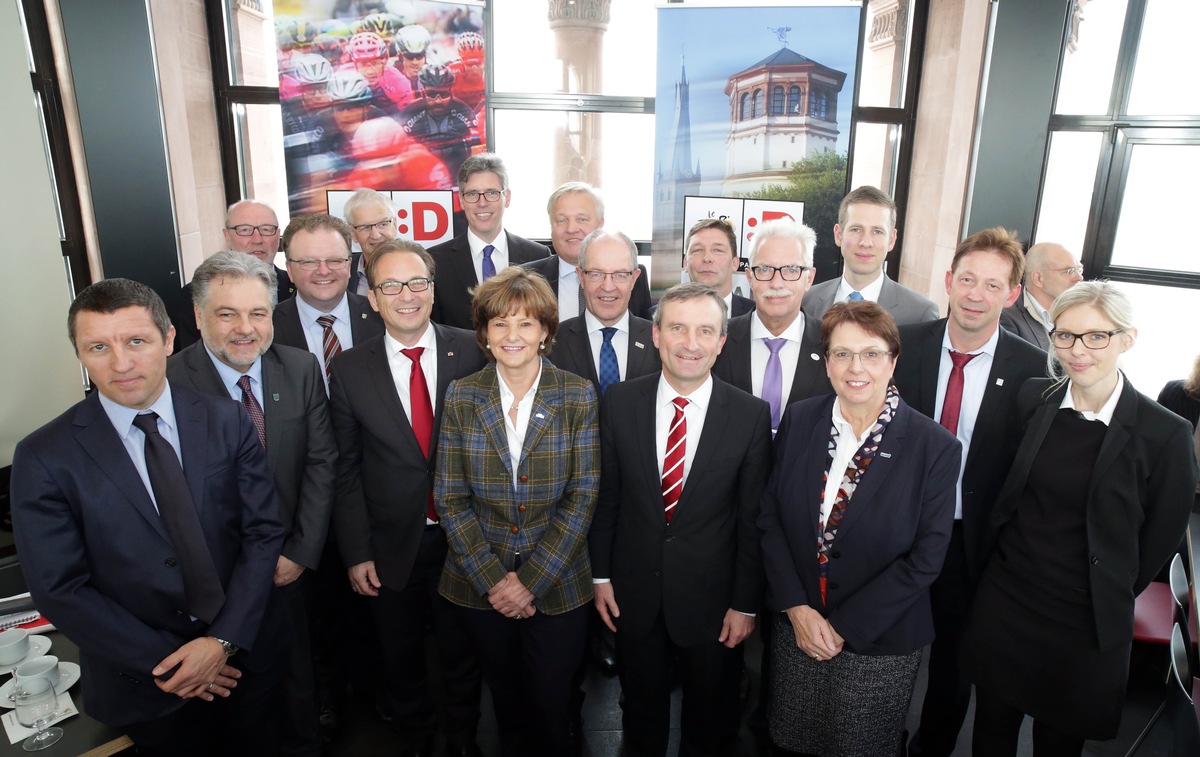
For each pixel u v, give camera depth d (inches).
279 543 76.2
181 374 81.9
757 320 101.1
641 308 124.0
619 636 86.7
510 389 82.4
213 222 174.9
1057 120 162.4
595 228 122.6
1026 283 120.3
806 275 95.0
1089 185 163.8
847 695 76.0
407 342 89.9
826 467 77.3
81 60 135.8
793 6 167.5
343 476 90.3
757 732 98.3
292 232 99.7
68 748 63.0
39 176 122.5
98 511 64.1
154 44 146.7
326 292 100.5
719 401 81.5
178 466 68.2
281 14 164.9
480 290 80.5
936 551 73.7
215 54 173.2
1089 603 73.0
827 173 175.5
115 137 141.2
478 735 100.4
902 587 73.2
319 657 100.9
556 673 83.9
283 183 184.7
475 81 177.3
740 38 169.0
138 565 65.8
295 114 169.8
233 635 69.9
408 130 175.9
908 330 95.5
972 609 82.0
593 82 185.6
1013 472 77.9
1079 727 74.6
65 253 141.1
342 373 88.9
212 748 76.5
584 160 190.1
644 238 196.1
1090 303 70.7
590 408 83.4
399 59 171.8
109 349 62.2
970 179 166.6
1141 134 155.2
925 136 181.0
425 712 95.3
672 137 174.2
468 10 173.5
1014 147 161.2
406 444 87.4
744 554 83.0
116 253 144.8
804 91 171.5
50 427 65.0
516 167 189.3
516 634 86.4
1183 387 114.4
